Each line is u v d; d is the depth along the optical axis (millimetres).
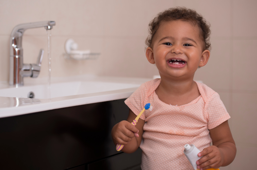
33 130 674
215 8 1914
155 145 761
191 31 731
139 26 1813
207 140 755
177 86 758
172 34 727
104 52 1593
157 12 1924
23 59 1226
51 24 1013
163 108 757
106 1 1583
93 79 1382
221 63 1931
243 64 1882
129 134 704
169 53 723
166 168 737
